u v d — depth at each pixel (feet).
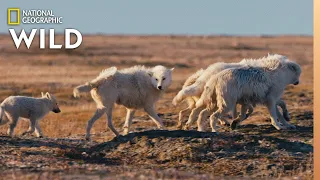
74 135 252.62
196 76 248.11
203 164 180.65
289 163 178.19
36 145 208.44
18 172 158.51
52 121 302.86
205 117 232.32
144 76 236.84
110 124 232.32
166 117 303.48
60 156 190.19
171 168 174.81
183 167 177.47
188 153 186.29
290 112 294.25
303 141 221.25
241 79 230.07
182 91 236.02
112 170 166.50
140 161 185.57
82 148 204.85
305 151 192.34
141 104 237.86
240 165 177.58
